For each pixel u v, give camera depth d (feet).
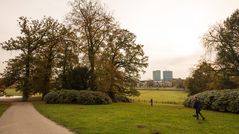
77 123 64.64
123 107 121.70
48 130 56.03
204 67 168.55
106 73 169.48
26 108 111.75
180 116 84.99
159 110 107.14
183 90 437.17
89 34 168.66
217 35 161.89
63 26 187.83
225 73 163.94
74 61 182.60
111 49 184.14
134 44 188.03
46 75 183.83
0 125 63.46
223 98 109.70
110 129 56.49
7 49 177.68
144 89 496.23
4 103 146.82
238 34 162.09
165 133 54.19
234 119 80.69
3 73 176.35
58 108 110.11
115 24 174.60
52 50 188.85
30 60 178.29
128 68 188.75
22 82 179.22
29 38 181.06
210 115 91.50
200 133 55.31
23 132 54.03
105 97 149.79
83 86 163.22
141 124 65.00
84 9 168.66
